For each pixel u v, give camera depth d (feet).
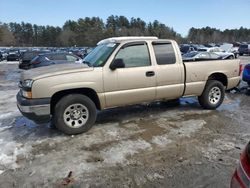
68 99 16.81
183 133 17.48
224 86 23.57
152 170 12.92
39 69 17.95
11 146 15.81
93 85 17.38
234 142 16.11
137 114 21.72
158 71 19.44
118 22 393.50
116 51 18.11
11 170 13.15
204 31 411.13
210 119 20.39
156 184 11.78
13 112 23.34
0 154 14.79
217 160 13.84
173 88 20.31
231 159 13.94
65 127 16.99
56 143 16.16
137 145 15.70
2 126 19.52
